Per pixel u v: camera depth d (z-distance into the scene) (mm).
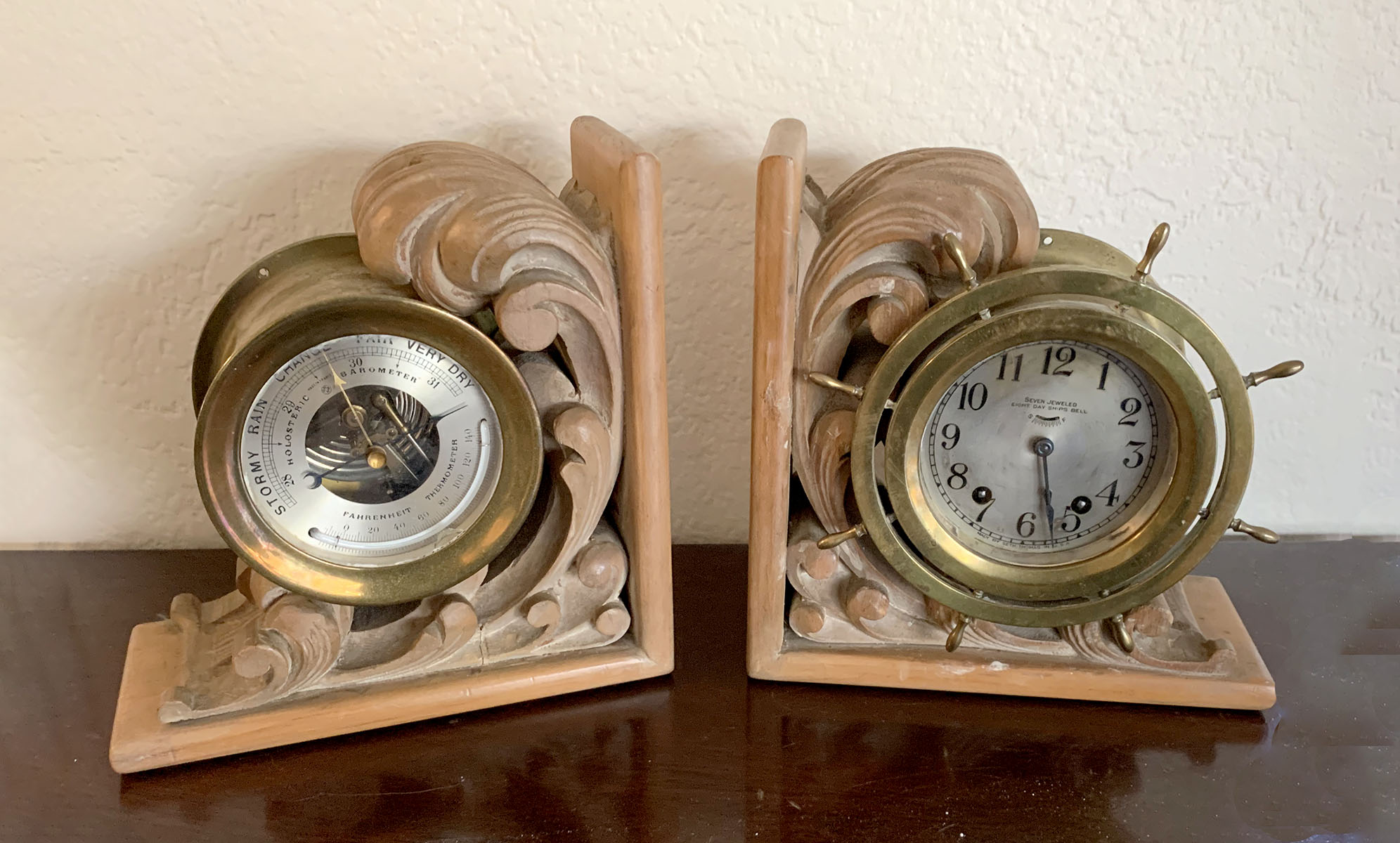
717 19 774
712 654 819
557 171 821
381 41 762
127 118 764
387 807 674
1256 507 978
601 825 662
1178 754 722
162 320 839
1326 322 890
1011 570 736
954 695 779
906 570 736
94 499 913
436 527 709
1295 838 657
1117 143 823
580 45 778
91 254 808
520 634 764
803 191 709
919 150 735
